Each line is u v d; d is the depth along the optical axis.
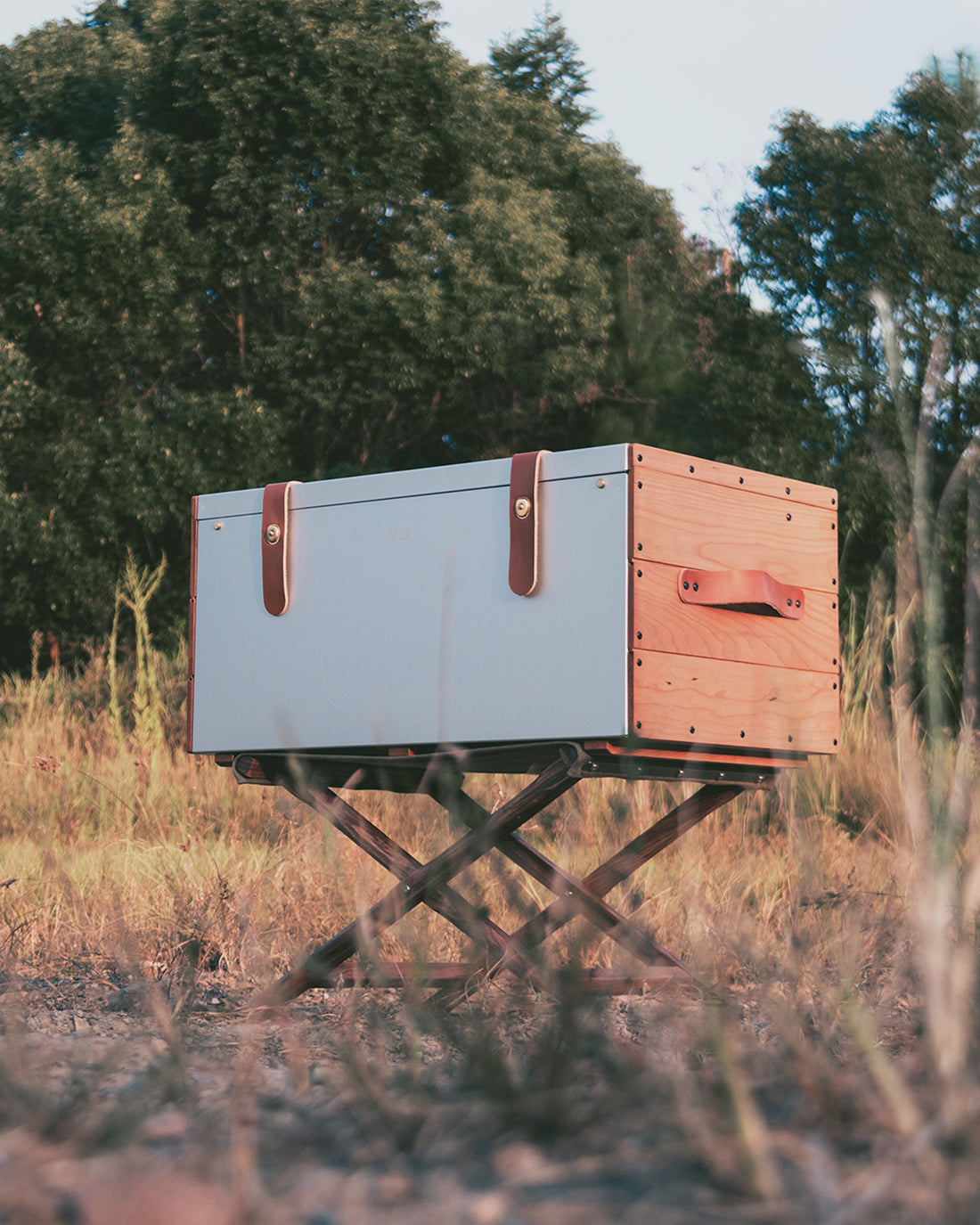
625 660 2.39
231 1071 1.86
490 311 15.77
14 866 4.94
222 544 2.88
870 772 5.14
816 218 15.32
